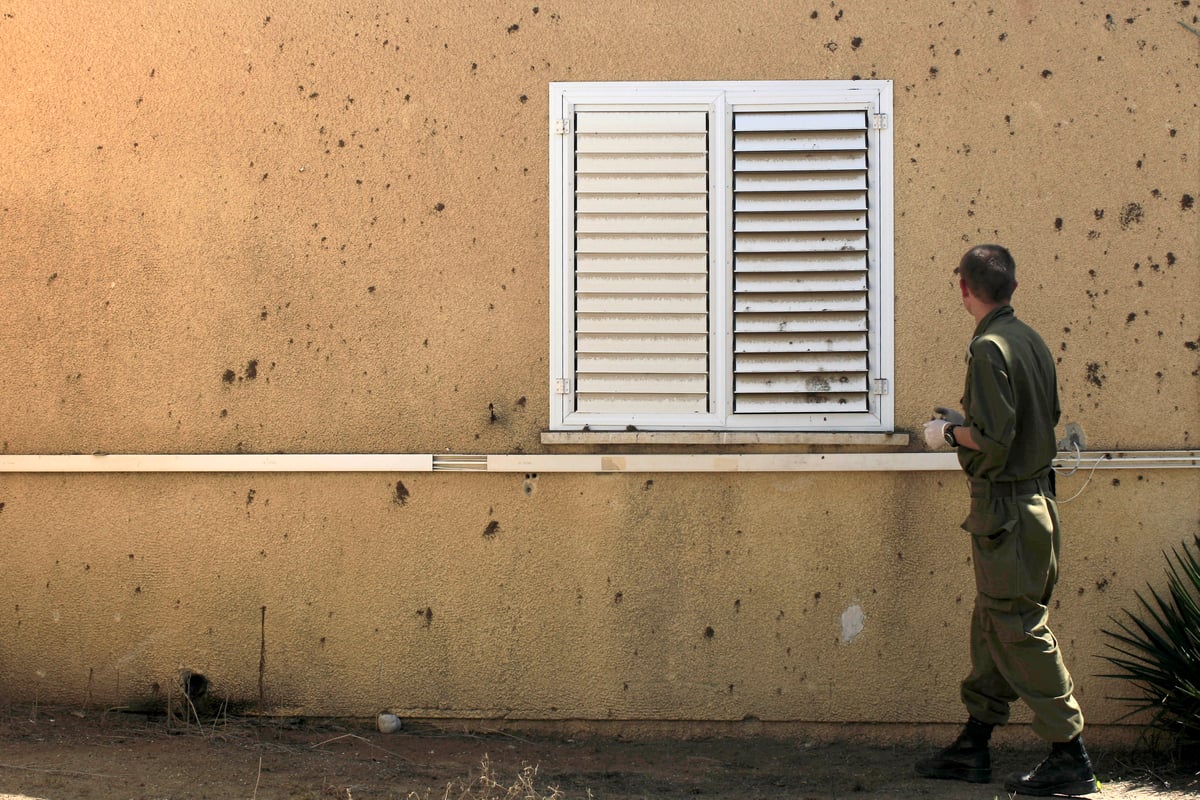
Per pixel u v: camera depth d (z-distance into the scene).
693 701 5.02
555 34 5.03
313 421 5.05
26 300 5.10
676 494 5.02
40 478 5.09
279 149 5.06
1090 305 4.98
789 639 5.01
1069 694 4.22
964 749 4.58
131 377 5.09
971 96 4.99
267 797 4.23
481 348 5.03
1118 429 4.98
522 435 5.02
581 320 5.02
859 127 4.98
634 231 5.02
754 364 5.00
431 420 5.03
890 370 4.98
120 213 5.08
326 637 5.05
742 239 5.01
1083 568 4.99
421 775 4.58
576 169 5.02
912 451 4.98
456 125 5.03
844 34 5.00
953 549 4.99
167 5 5.07
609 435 4.98
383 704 5.05
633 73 5.02
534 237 5.02
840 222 4.99
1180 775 4.70
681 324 5.02
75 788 4.19
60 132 5.09
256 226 5.06
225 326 5.07
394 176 5.04
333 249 5.05
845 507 5.00
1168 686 4.73
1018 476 4.20
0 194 5.09
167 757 4.59
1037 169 4.98
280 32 5.06
